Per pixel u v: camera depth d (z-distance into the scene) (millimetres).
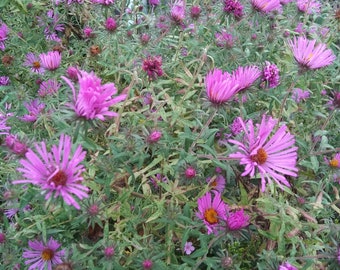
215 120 289
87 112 175
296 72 278
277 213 243
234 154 198
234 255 227
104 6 323
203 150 273
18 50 377
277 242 257
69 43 420
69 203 167
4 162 263
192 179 233
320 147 275
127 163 247
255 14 306
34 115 288
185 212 238
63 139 192
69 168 176
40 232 238
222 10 319
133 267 230
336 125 316
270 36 337
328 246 220
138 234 261
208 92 214
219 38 317
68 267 203
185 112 276
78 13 398
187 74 300
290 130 315
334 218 301
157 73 258
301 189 285
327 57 247
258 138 202
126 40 334
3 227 280
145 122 265
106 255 213
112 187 254
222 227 219
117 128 252
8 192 216
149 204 255
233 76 211
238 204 260
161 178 264
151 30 365
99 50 323
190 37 342
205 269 256
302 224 250
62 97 281
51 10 404
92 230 242
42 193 170
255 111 310
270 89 271
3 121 270
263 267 224
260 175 198
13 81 361
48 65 283
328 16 375
